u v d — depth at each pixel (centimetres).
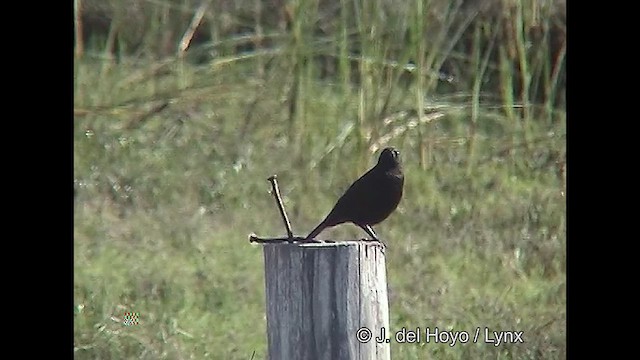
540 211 1372
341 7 1548
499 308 1143
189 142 1580
